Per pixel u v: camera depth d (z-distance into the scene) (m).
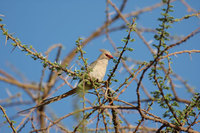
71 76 9.68
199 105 9.55
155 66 8.89
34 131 9.04
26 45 9.38
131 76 9.31
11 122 9.36
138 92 8.90
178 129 9.38
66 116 8.64
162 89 9.14
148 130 10.45
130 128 10.38
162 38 8.62
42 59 9.48
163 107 9.53
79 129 8.87
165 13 8.48
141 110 9.19
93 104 9.05
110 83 9.91
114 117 10.03
